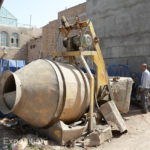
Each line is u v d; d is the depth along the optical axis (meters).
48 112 3.87
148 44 8.44
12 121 5.21
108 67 9.59
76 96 4.14
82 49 4.56
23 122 4.94
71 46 4.92
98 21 10.70
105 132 4.32
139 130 5.11
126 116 6.35
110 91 5.22
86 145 3.98
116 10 9.74
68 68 4.38
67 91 3.96
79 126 4.21
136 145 4.16
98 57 4.96
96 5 10.80
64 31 5.35
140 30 8.74
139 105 7.43
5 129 4.71
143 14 8.62
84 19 12.61
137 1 8.84
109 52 10.10
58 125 3.93
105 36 10.31
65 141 3.90
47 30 17.50
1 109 3.91
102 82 5.02
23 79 3.82
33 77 3.91
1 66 6.04
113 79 5.84
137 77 8.73
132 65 9.02
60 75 4.05
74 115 4.27
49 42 17.09
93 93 4.51
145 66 6.84
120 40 9.59
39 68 4.09
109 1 10.08
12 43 26.98
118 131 4.91
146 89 6.69
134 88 8.05
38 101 3.82
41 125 4.07
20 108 3.78
